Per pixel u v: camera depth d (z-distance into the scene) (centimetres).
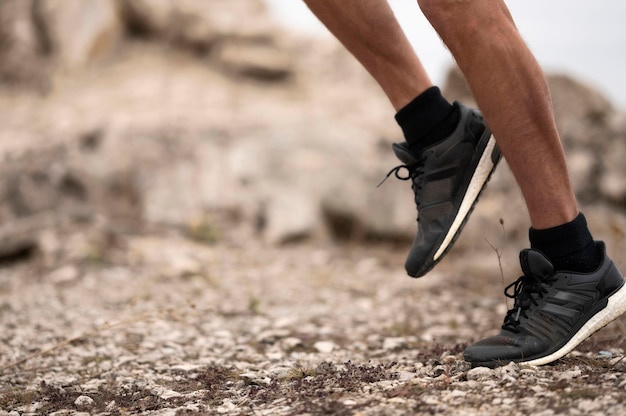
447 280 730
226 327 523
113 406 312
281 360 409
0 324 539
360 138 1169
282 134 1157
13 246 842
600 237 866
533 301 312
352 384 306
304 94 1608
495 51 275
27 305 626
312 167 1098
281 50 1673
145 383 354
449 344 431
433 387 286
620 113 1163
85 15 1523
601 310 307
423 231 326
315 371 346
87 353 435
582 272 307
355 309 600
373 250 1004
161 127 1173
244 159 1127
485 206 925
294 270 834
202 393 325
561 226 302
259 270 824
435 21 281
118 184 1068
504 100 280
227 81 1586
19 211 995
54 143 1111
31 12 1467
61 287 711
